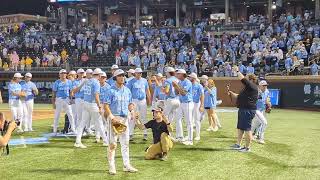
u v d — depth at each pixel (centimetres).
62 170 930
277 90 2759
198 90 1341
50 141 1342
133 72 1388
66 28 4481
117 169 941
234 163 1011
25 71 3609
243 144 1282
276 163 1015
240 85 2867
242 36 3309
